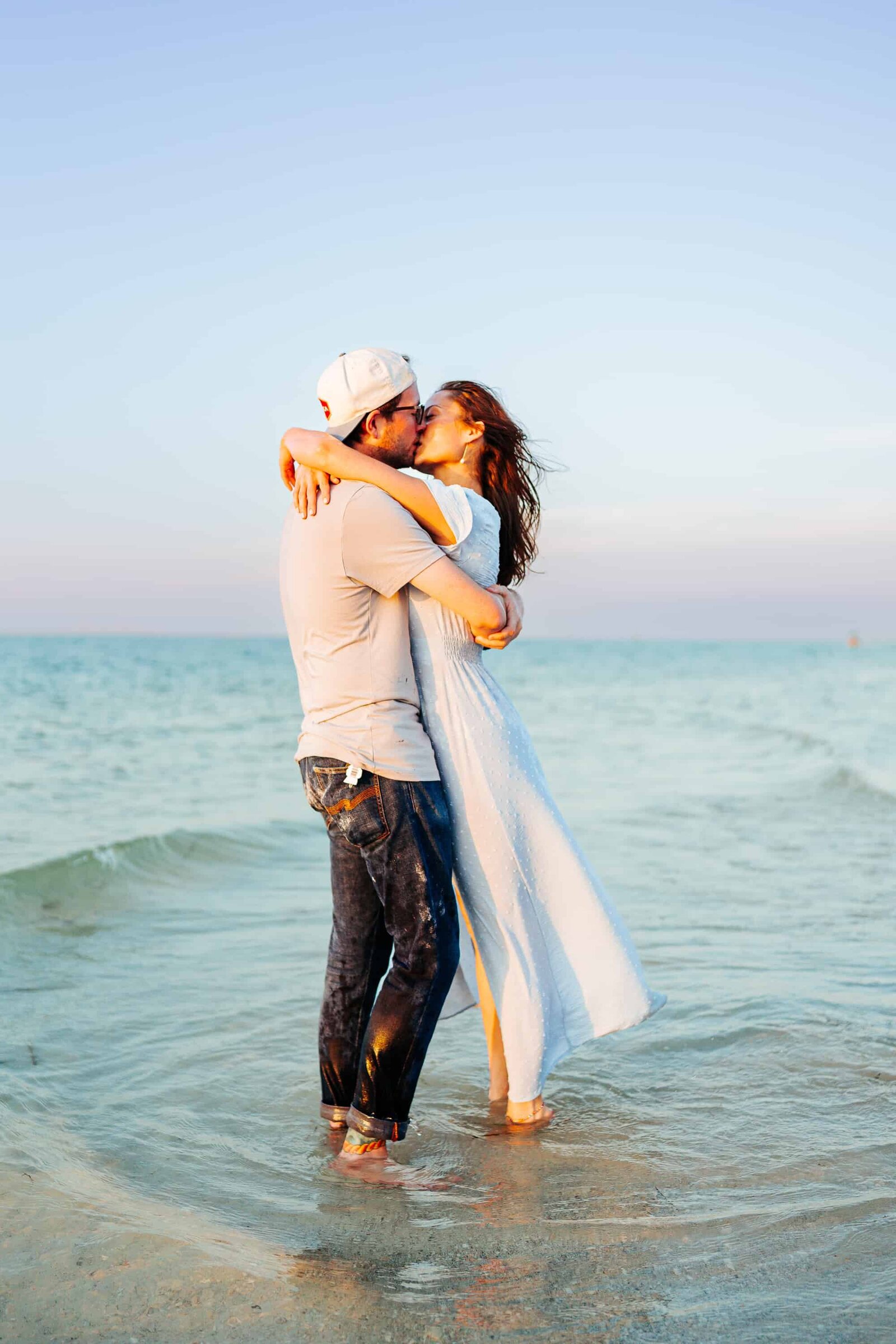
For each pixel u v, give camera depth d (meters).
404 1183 2.52
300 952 4.78
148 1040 3.57
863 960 4.52
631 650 122.38
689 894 5.97
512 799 2.75
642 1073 3.27
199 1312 1.92
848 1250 2.14
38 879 5.96
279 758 15.77
